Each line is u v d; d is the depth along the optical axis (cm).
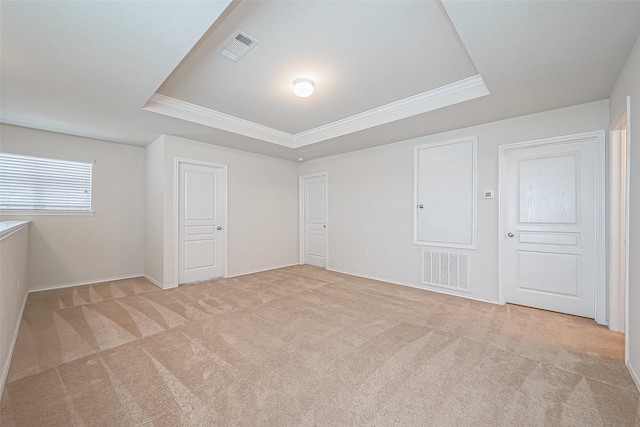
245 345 226
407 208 417
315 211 571
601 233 271
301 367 195
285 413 151
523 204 320
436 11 180
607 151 269
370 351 217
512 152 328
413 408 155
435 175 388
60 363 197
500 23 165
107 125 354
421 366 196
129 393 166
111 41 184
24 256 323
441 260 380
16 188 368
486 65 212
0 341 171
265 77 267
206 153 443
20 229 268
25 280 338
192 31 175
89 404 156
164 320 278
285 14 182
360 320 280
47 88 249
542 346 225
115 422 143
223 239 465
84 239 418
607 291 267
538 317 287
